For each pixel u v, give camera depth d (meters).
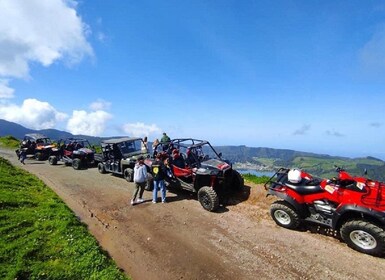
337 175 6.65
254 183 11.42
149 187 11.41
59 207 8.87
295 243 6.43
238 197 9.95
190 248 6.46
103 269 5.47
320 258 5.74
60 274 5.21
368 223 5.56
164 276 5.45
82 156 17.41
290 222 7.08
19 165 19.42
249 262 5.75
